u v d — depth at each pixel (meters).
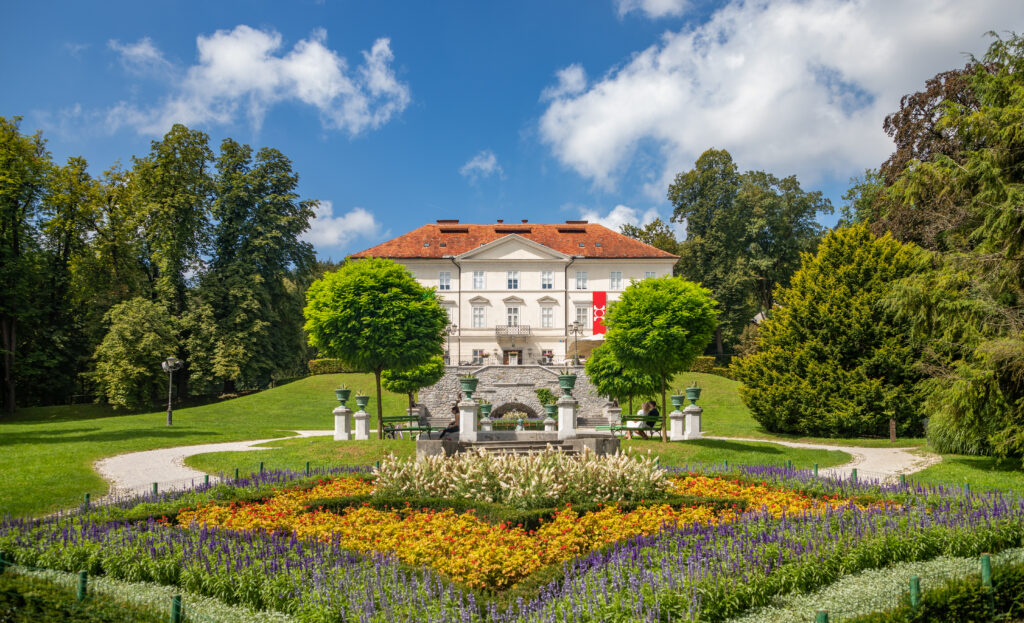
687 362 21.66
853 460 18.78
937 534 7.32
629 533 7.94
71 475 14.92
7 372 36.66
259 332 44.72
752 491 11.27
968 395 14.68
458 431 23.36
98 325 41.78
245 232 47.66
